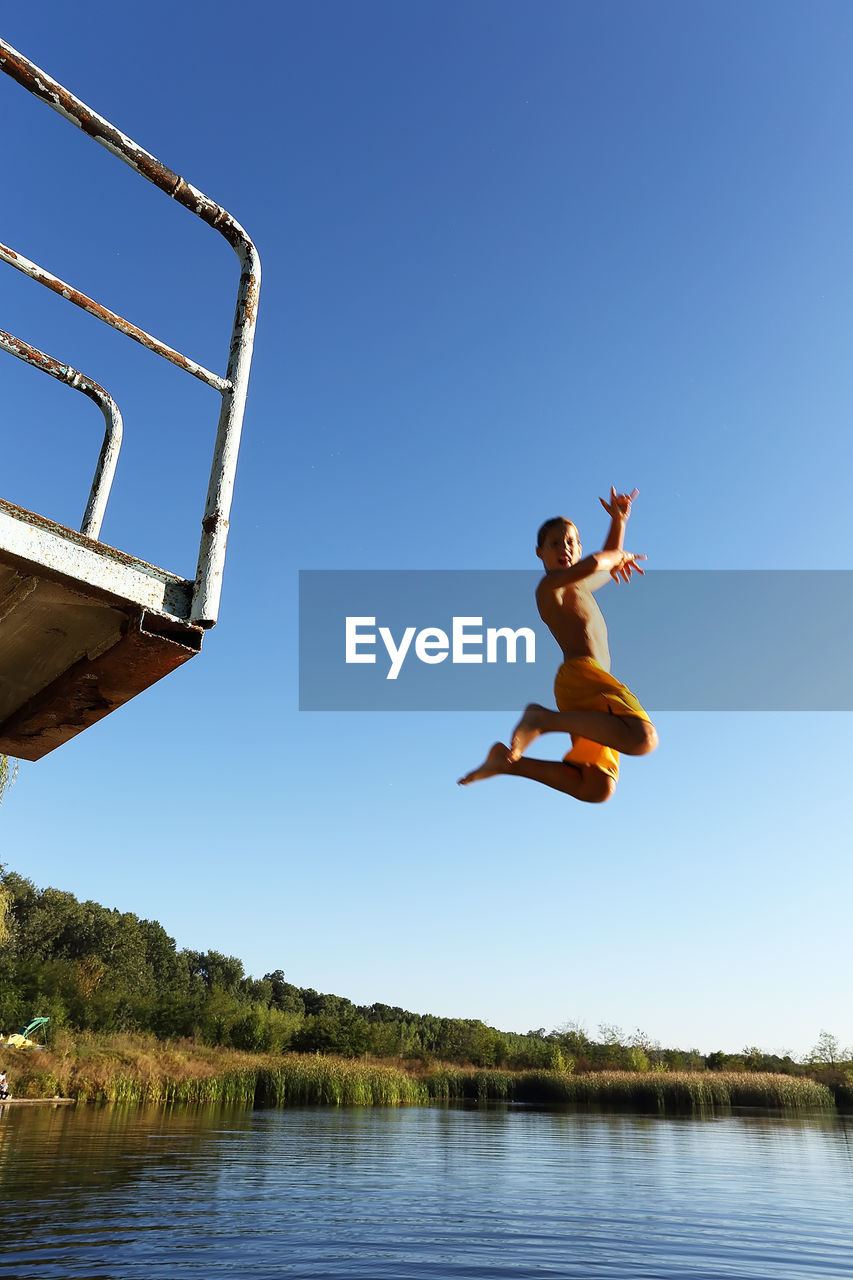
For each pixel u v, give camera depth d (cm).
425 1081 4719
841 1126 3672
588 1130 2869
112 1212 1041
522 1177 1593
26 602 206
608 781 213
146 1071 3450
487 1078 4912
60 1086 3081
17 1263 766
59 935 8775
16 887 8975
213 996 5750
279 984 11138
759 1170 1842
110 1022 5144
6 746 290
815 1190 1558
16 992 4769
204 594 216
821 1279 834
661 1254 938
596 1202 1338
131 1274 743
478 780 202
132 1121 2373
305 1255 860
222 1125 2414
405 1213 1170
